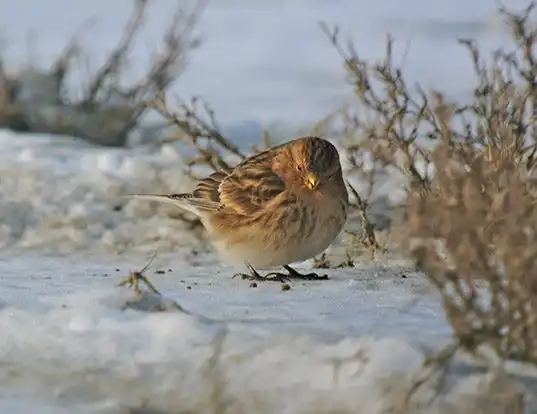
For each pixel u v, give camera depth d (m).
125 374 9.71
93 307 10.77
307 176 12.50
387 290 11.99
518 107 12.89
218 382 9.41
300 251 12.82
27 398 9.67
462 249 8.85
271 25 41.25
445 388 8.97
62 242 15.67
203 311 10.96
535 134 13.30
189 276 13.22
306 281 12.72
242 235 12.92
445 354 8.86
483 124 14.16
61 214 16.72
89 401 9.66
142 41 33.91
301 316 10.66
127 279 11.40
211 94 29.17
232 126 23.64
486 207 9.15
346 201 12.93
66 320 10.50
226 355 9.59
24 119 23.44
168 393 9.54
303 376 9.31
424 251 8.95
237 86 30.64
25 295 11.70
